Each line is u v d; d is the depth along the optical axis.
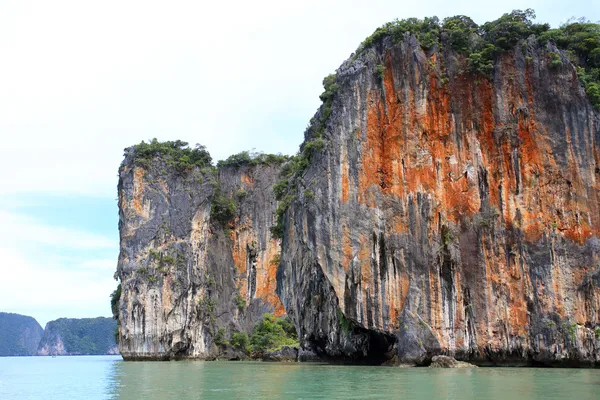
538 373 42.41
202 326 106.44
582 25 58.69
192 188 110.44
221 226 120.19
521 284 52.50
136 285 101.69
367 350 58.56
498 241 53.75
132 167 108.56
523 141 55.47
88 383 45.50
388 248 55.28
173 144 115.19
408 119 57.81
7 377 58.62
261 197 123.12
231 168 127.50
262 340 101.75
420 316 53.06
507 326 51.84
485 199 55.03
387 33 60.34
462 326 52.53
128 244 104.88
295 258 68.25
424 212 55.38
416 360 51.81
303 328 67.31
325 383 36.62
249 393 32.19
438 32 60.06
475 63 57.66
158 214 106.62
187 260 105.50
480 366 51.53
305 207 59.59
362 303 54.88
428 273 53.97
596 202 53.03
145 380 45.53
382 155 57.66
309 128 66.75
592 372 43.41
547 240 52.88
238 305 115.38
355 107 59.22
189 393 33.31
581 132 54.53
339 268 56.09
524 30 57.53
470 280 53.34
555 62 55.53
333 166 58.66
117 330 106.12
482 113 56.97
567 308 51.09
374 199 56.66
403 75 58.75
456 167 56.28
